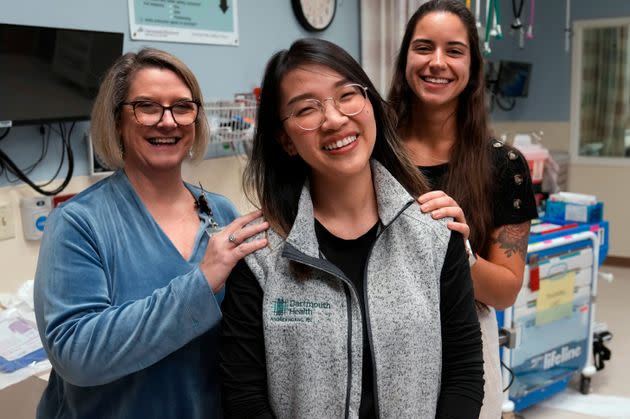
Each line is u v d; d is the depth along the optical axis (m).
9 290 2.05
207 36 2.68
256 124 1.12
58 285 1.03
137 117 1.12
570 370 2.93
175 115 1.15
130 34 2.38
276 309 0.99
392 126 1.16
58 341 1.01
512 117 5.58
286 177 1.12
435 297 1.03
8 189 2.03
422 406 1.01
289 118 1.02
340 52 1.03
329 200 1.09
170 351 1.03
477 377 1.06
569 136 5.51
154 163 1.15
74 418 1.11
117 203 1.14
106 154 1.17
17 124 1.92
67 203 1.10
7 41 1.83
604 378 3.29
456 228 1.08
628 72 5.23
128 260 1.11
